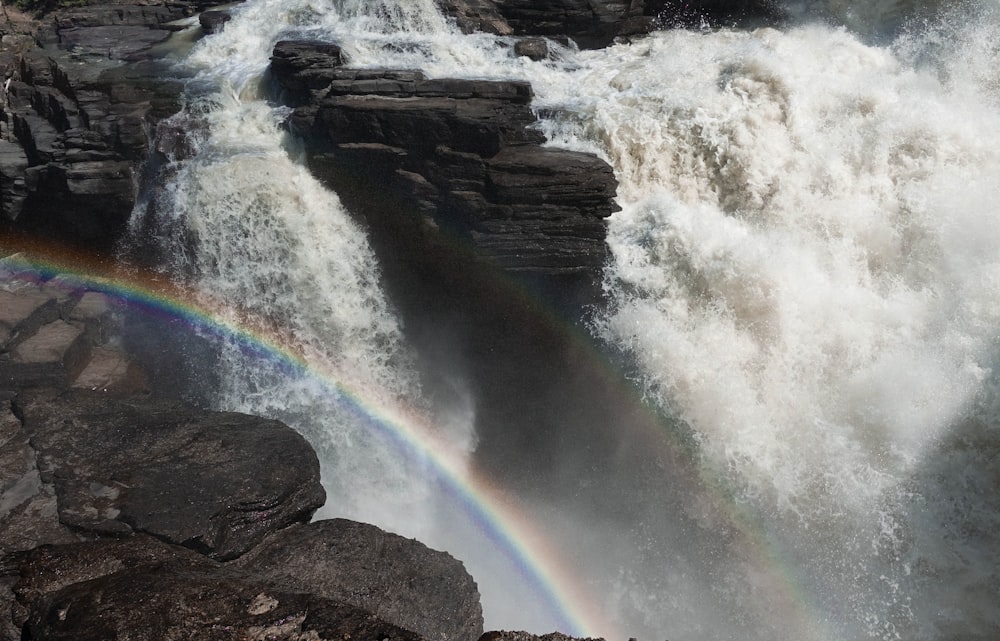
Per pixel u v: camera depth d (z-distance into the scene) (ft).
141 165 65.26
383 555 44.65
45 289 64.49
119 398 57.31
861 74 68.39
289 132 65.82
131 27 87.25
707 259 57.41
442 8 78.89
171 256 64.18
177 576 37.76
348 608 34.81
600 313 58.29
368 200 62.95
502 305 60.29
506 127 60.70
